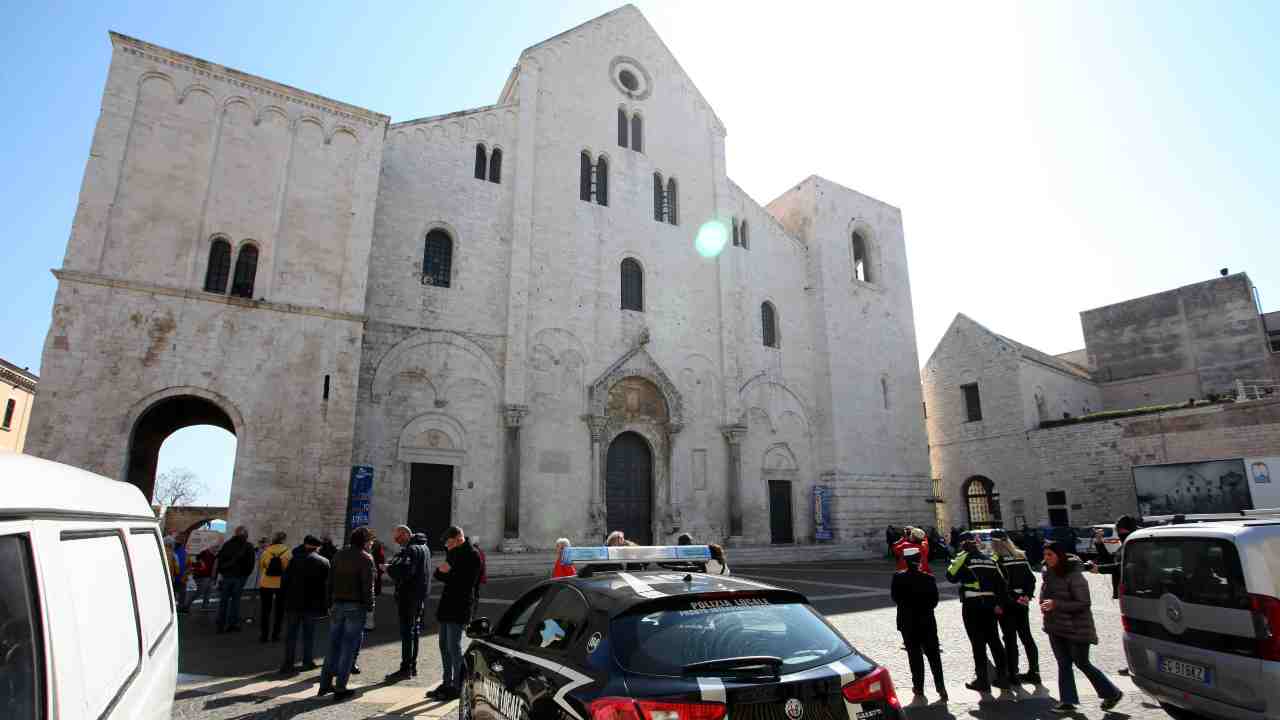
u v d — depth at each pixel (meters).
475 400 25.02
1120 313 45.66
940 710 8.50
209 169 20.45
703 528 28.97
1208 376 41.44
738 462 30.19
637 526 27.77
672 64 33.72
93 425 17.66
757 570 26.09
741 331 32.12
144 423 21.59
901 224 39.84
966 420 38.84
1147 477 28.80
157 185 19.70
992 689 9.49
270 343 20.05
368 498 21.88
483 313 25.86
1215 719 7.12
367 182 22.41
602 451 27.12
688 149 33.09
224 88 21.14
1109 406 44.88
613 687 4.07
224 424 23.09
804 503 32.69
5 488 2.40
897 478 35.03
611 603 4.80
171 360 18.80
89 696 2.73
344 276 21.42
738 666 4.21
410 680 9.88
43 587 2.54
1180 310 43.22
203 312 19.41
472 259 26.09
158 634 4.19
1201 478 27.27
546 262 27.62
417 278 24.89
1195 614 7.25
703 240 32.34
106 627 3.18
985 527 37.72
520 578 22.34
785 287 34.78
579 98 30.22
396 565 10.28
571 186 29.03
